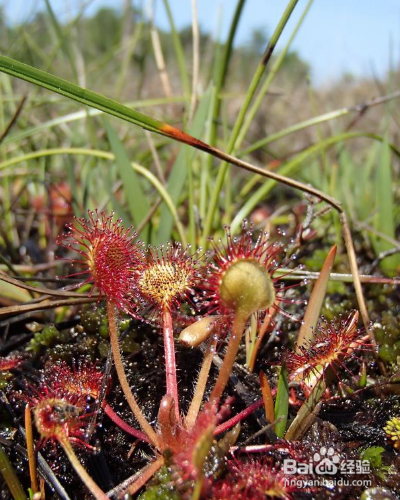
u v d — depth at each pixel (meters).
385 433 0.09
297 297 0.13
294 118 0.39
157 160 0.17
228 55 0.15
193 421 0.08
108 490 0.08
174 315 0.11
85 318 0.11
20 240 0.19
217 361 0.10
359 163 0.28
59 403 0.08
